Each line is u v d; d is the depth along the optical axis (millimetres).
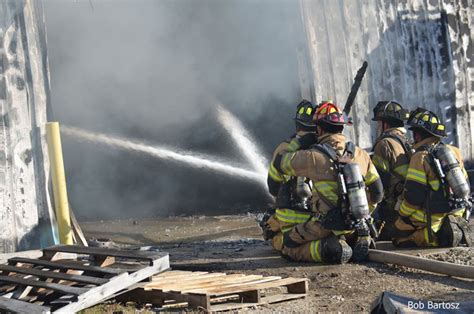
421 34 13484
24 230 9641
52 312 5691
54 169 8695
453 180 8000
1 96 9562
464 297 6047
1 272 6996
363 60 13008
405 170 8750
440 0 13641
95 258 6949
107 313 5984
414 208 8234
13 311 5617
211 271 7871
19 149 9680
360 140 12883
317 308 5973
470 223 10781
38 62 9992
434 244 8305
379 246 8742
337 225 7496
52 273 6480
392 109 9008
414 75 13383
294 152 7785
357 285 6770
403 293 6348
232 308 5996
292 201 7938
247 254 8898
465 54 13820
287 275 7309
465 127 13773
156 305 6277
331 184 7512
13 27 9750
